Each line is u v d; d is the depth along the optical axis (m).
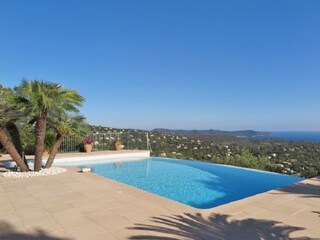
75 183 7.23
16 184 7.12
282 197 5.72
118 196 5.79
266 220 4.27
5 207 5.03
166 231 3.78
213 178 10.38
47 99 7.94
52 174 8.60
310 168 11.28
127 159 15.26
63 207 5.01
